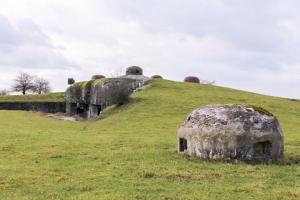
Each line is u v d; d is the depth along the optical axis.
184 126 21.34
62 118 49.84
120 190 14.43
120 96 48.88
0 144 25.50
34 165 19.23
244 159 19.17
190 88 57.00
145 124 37.38
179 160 19.88
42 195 14.03
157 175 16.67
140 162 19.52
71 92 61.66
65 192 14.37
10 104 75.81
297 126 36.38
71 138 29.20
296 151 22.62
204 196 13.63
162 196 13.62
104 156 21.38
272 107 47.25
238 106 20.31
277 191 14.34
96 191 14.40
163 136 30.52
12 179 16.17
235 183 15.51
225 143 19.33
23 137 29.06
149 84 57.69
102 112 48.00
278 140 19.84
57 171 17.81
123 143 26.48
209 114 20.33
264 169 17.88
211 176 16.52
